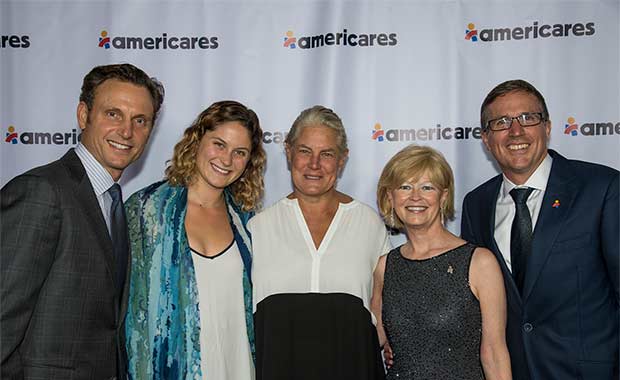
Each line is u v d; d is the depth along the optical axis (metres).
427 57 2.63
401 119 2.65
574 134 2.59
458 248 1.82
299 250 1.99
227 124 1.93
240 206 2.13
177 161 1.99
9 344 1.38
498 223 2.08
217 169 1.92
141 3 2.66
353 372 1.86
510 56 2.61
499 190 2.13
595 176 1.92
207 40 2.67
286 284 1.96
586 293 1.86
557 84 2.59
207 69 2.67
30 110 2.66
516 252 1.98
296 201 2.10
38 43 2.66
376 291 1.99
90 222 1.55
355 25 2.65
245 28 2.66
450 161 2.63
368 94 2.65
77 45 2.66
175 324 1.81
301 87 2.66
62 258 1.49
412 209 1.83
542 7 2.59
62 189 1.52
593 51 2.58
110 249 1.60
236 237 2.00
